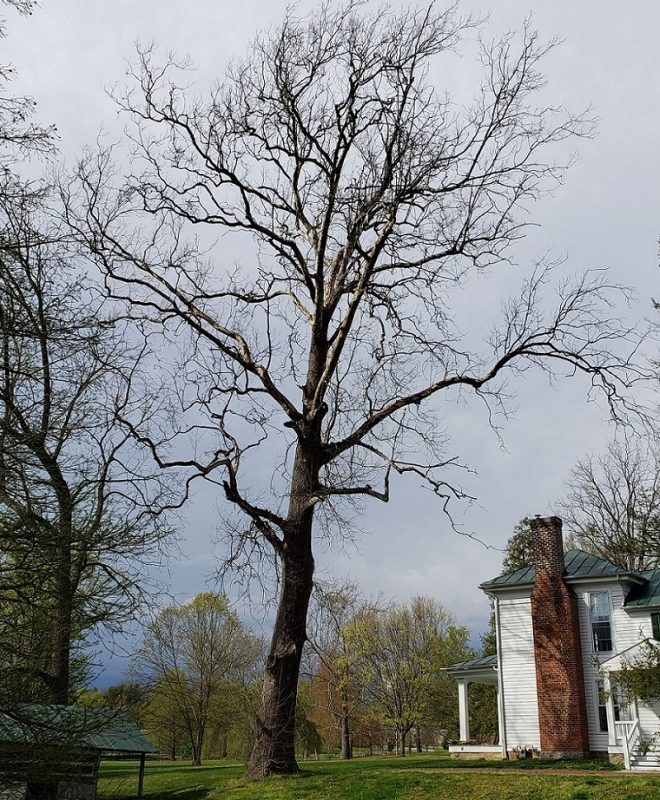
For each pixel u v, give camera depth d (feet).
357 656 153.28
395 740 188.55
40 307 39.88
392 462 68.80
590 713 90.12
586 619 93.40
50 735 36.91
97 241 68.95
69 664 44.39
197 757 141.38
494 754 95.61
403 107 68.03
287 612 65.41
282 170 75.82
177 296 72.08
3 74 33.12
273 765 63.36
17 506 36.01
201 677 145.48
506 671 96.63
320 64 70.03
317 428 68.85
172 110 72.02
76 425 39.73
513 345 70.69
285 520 66.54
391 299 77.25
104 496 44.32
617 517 153.58
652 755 75.25
